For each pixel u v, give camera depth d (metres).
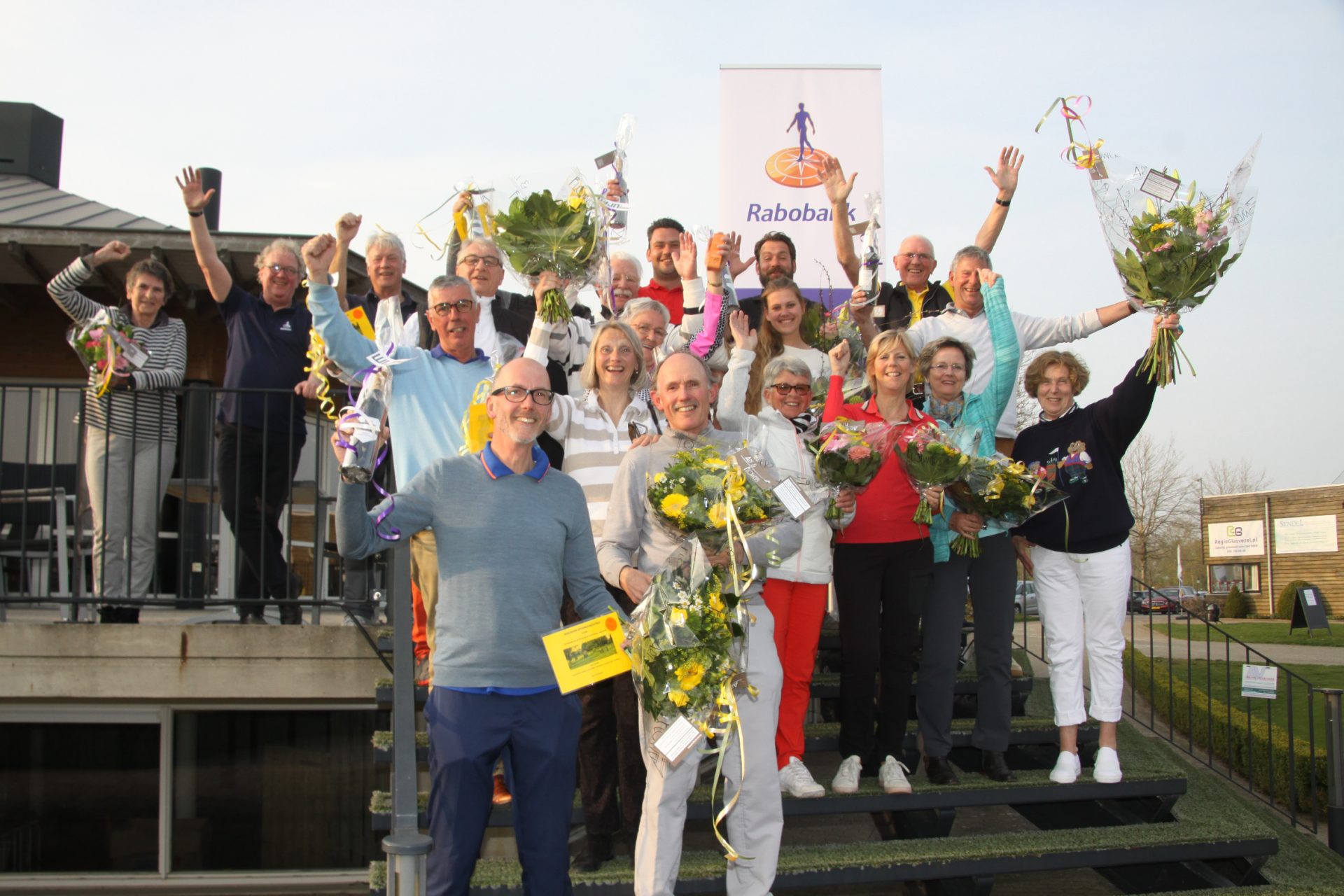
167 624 4.79
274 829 5.41
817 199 6.32
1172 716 5.59
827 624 5.59
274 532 4.96
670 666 2.86
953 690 4.36
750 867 3.10
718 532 2.97
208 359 7.57
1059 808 4.57
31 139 9.74
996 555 4.26
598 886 3.29
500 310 4.43
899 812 4.24
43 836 5.30
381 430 2.84
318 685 4.79
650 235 5.44
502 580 2.82
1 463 4.93
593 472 3.61
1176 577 44.41
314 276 3.52
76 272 4.96
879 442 3.76
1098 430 4.36
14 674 4.73
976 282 4.93
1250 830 4.04
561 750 2.85
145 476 5.12
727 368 4.77
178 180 4.81
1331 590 33.75
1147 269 4.12
